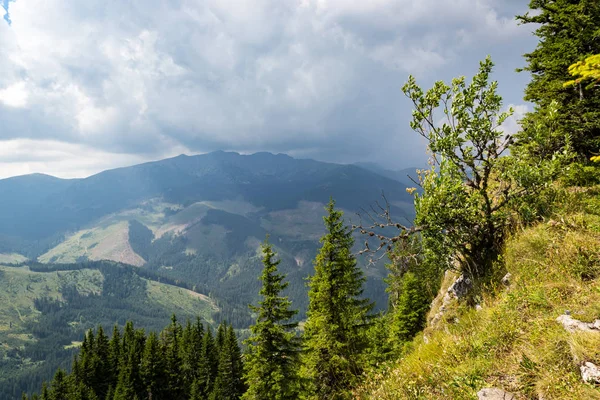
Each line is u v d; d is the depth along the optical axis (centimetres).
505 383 410
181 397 6238
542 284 566
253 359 2325
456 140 757
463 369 479
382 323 2395
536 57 1510
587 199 744
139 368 5888
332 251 2172
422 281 2305
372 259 824
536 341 438
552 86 1320
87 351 7019
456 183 773
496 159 763
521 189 783
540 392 361
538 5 1495
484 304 666
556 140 831
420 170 852
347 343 2003
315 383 2084
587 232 630
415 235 862
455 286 899
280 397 2183
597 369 335
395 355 1577
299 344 2353
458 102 772
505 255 732
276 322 2381
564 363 378
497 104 752
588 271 543
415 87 816
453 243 822
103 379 6569
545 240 664
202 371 6369
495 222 807
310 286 2361
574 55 1277
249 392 2311
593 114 1119
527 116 1353
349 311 2141
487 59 752
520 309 538
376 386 620
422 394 482
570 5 1303
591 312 429
